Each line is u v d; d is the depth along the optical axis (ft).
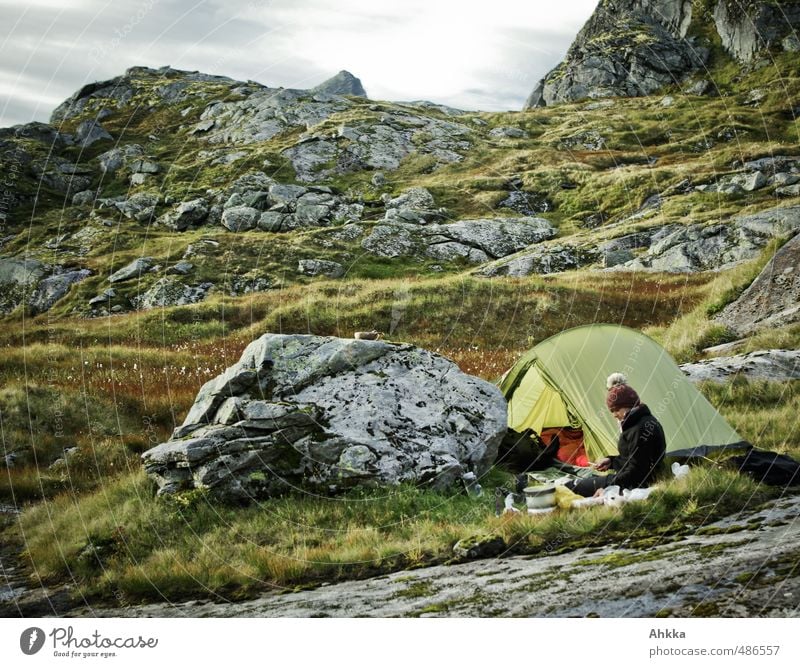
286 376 31.94
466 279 101.14
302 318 93.20
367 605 19.56
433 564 22.58
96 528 26.94
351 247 150.92
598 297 94.68
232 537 25.52
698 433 30.89
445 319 90.53
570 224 167.02
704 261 117.70
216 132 256.73
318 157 214.90
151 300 132.36
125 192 213.25
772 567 18.69
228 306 102.42
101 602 22.34
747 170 168.04
